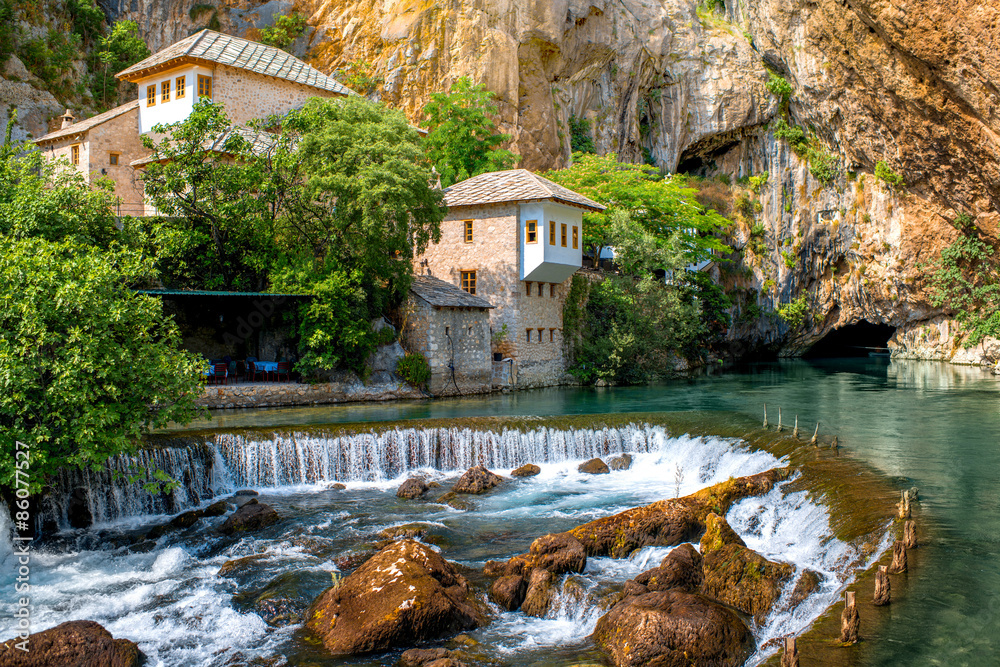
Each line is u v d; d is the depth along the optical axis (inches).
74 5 1950.1
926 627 365.7
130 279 619.2
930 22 1214.3
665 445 842.8
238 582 492.7
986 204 1576.0
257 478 728.3
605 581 472.1
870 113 1745.8
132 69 1509.6
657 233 1846.7
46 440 520.1
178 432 723.4
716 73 2346.2
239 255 1233.4
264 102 1566.2
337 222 1161.4
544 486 730.2
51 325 528.7
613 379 1478.8
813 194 2220.7
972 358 1887.3
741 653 376.5
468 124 1786.4
